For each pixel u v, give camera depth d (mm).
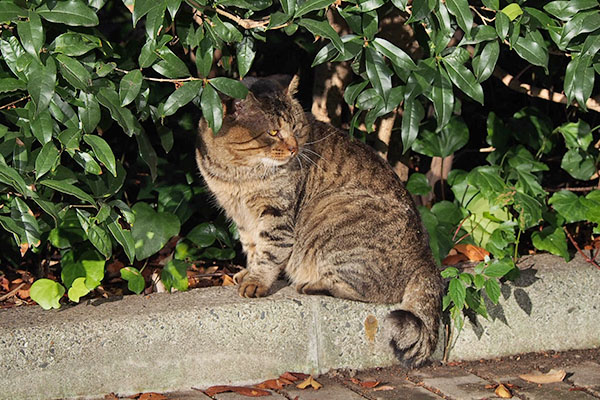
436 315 5164
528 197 5836
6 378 4500
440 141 6324
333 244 5379
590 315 5535
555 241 5797
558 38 4750
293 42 7066
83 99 4449
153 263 6113
